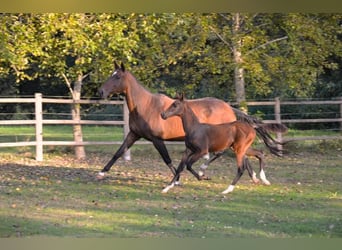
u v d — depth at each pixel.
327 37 19.19
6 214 9.70
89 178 13.67
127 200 11.11
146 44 18.06
